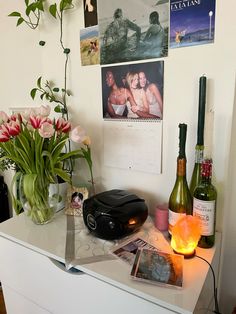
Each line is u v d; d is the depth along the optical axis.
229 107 0.75
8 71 1.28
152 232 0.84
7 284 0.89
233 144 0.82
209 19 0.73
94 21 0.92
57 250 0.74
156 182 0.93
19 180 0.88
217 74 0.75
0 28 1.24
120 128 0.96
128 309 0.61
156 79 0.85
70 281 0.70
